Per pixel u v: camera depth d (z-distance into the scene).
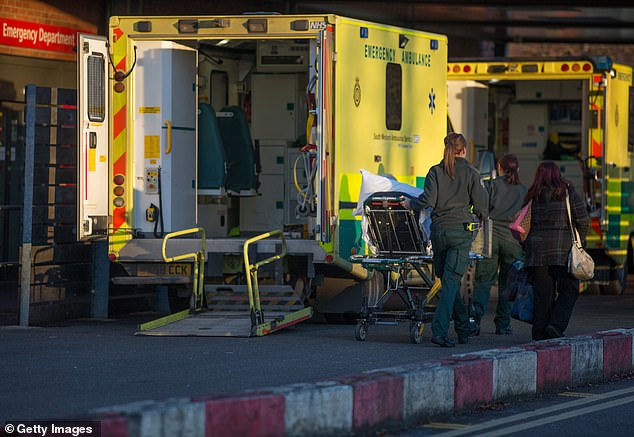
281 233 42.19
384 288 45.97
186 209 45.00
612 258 61.81
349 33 42.88
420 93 47.47
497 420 26.89
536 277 37.66
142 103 44.25
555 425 26.38
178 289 46.22
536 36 106.06
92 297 46.88
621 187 63.31
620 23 93.94
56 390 28.81
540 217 37.31
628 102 64.62
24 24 59.62
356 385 24.39
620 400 29.89
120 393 28.42
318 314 46.31
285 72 51.16
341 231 42.44
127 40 43.91
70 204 45.50
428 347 37.62
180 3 69.81
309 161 42.81
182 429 20.75
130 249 43.78
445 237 37.06
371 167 44.25
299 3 81.81
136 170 44.22
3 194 60.44
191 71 45.22
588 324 45.66
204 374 31.41
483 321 47.34
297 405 22.97
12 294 56.34
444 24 95.94
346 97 42.69
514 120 70.88
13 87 59.59
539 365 30.34
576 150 70.50
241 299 43.38
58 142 44.62
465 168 37.12
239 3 74.69
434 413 26.72
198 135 47.03
